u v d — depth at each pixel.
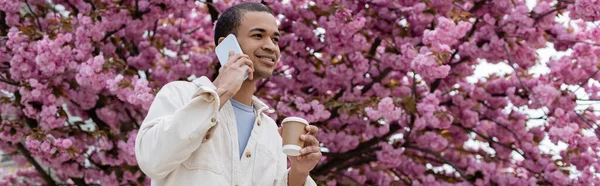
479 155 7.85
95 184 7.09
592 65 6.47
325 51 6.83
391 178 7.93
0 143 7.04
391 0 6.65
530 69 6.86
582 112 6.72
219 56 2.29
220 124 2.25
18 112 6.59
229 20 2.36
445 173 7.61
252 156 2.30
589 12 5.77
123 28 6.75
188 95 2.26
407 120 6.57
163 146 2.03
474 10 6.49
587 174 6.58
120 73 6.28
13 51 6.02
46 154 6.11
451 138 7.39
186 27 8.23
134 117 7.12
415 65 5.84
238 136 2.33
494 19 6.24
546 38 6.44
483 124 7.50
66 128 6.46
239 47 2.23
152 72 7.13
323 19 6.23
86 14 6.29
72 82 6.47
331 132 6.89
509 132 7.25
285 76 7.13
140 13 6.52
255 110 2.45
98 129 6.52
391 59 6.57
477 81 7.09
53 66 5.83
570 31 6.57
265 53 2.32
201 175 2.16
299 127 2.35
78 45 6.14
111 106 6.73
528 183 6.90
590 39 6.55
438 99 6.55
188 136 2.02
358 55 6.56
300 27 6.46
